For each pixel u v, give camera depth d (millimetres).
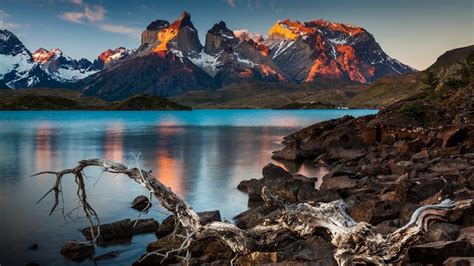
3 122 191500
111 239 19484
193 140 89188
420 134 50250
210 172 43000
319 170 43281
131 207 26906
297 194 24859
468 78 87250
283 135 104875
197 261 14633
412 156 37312
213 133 113875
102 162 14383
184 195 30703
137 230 20281
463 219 15000
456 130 39531
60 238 20000
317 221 12977
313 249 14164
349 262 12117
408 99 78438
